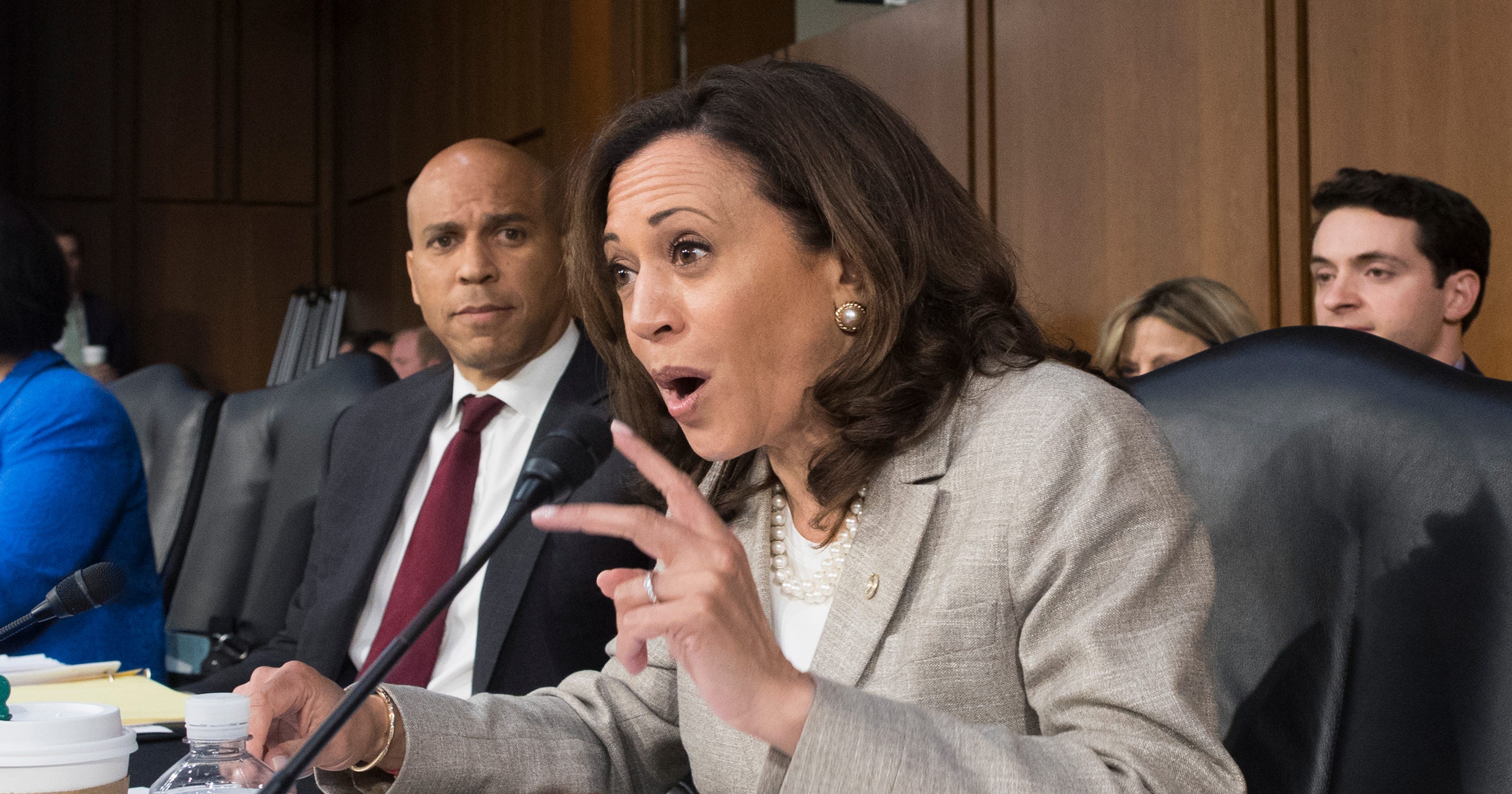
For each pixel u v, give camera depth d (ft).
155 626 8.81
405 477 7.03
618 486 5.99
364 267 28.22
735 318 3.77
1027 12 11.44
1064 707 3.37
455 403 7.10
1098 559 3.48
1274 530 3.88
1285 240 9.13
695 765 4.16
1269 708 3.78
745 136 3.82
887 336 3.85
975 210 4.18
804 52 14.44
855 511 4.04
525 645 6.28
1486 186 7.83
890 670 3.68
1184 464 4.09
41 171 28.37
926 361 3.93
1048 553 3.51
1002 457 3.73
